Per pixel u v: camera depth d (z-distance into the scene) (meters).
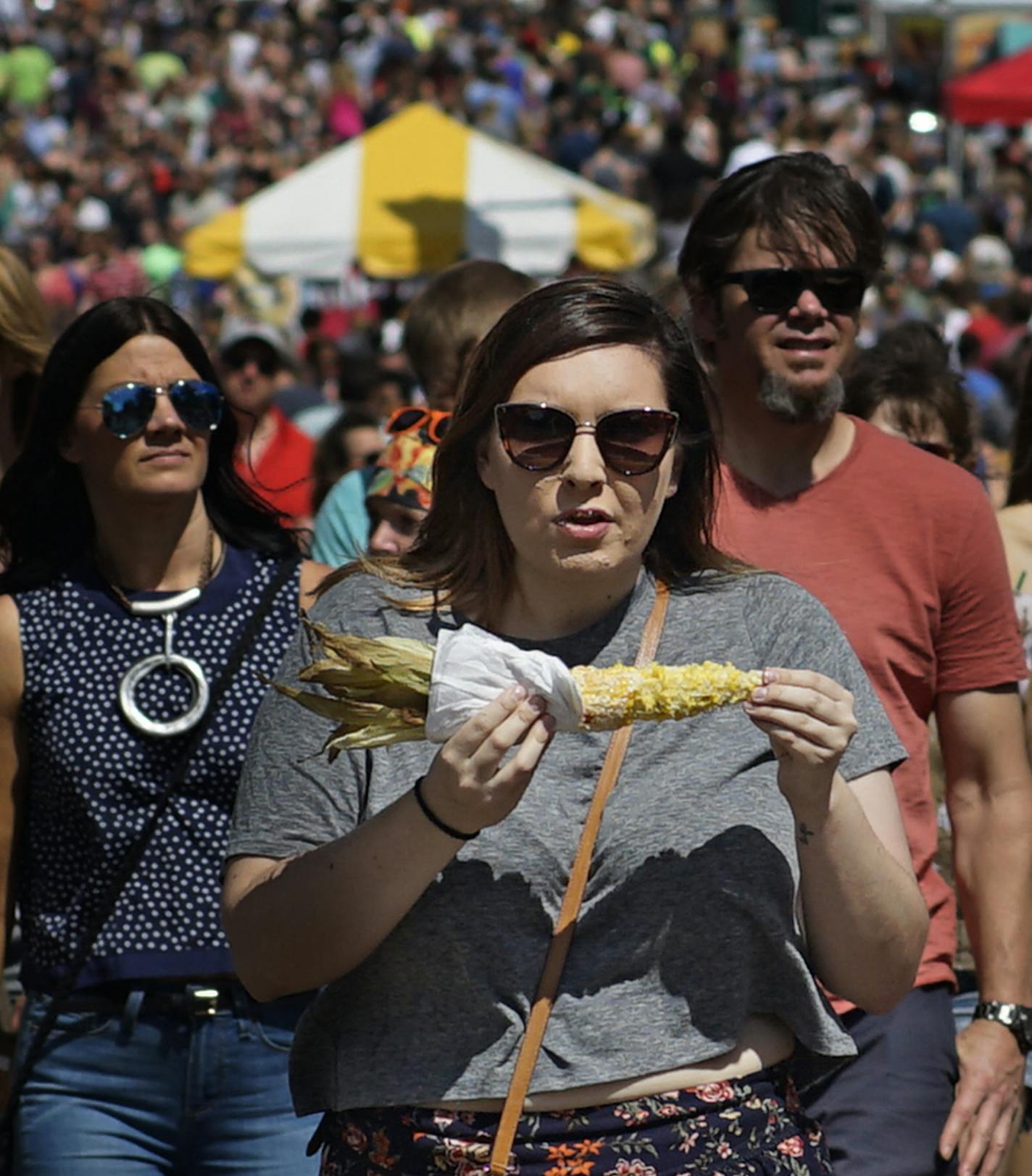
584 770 9.52
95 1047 12.48
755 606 10.10
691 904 9.27
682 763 9.50
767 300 13.45
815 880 9.38
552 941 9.27
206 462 13.34
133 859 12.55
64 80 117.25
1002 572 13.48
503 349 9.67
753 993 9.44
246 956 9.45
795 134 98.81
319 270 51.16
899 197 88.19
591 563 9.46
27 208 90.62
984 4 89.88
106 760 12.67
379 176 51.50
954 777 13.59
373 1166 9.34
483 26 120.75
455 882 9.30
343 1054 9.45
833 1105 12.74
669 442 9.46
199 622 13.12
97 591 13.23
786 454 13.64
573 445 9.38
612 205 51.62
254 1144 12.48
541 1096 9.16
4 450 16.53
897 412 17.08
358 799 9.66
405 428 16.66
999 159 88.62
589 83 110.06
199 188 88.19
